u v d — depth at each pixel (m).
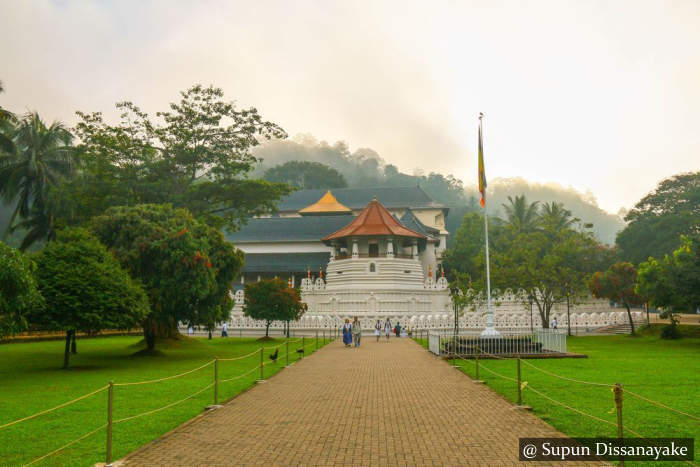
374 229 67.12
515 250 51.47
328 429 12.13
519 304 61.03
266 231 97.00
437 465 9.37
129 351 37.28
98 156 44.50
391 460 9.66
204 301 33.88
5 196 50.22
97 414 14.67
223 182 48.16
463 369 23.73
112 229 32.38
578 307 67.56
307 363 27.09
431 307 65.44
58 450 10.27
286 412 14.17
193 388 19.12
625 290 49.69
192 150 47.53
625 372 22.45
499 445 10.64
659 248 82.12
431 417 13.30
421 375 21.75
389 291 62.78
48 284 25.00
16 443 11.59
